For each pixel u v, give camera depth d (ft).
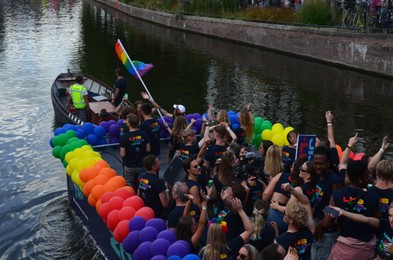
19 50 97.45
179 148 28.07
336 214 17.48
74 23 138.10
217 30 113.39
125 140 27.45
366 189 19.56
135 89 69.26
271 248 15.87
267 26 97.40
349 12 83.61
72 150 31.55
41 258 29.48
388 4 75.31
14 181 40.47
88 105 46.47
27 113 58.65
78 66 83.97
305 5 91.86
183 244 19.01
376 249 17.54
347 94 65.46
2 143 48.98
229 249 17.46
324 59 84.53
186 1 128.06
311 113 58.13
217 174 22.76
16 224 33.35
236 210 18.78
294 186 20.65
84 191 27.14
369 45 75.10
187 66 83.97
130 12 158.71
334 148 24.03
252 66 83.30
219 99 63.98
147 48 101.24
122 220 22.74
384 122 54.75
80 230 32.07
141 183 23.56
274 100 63.36
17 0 201.67
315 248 20.30
